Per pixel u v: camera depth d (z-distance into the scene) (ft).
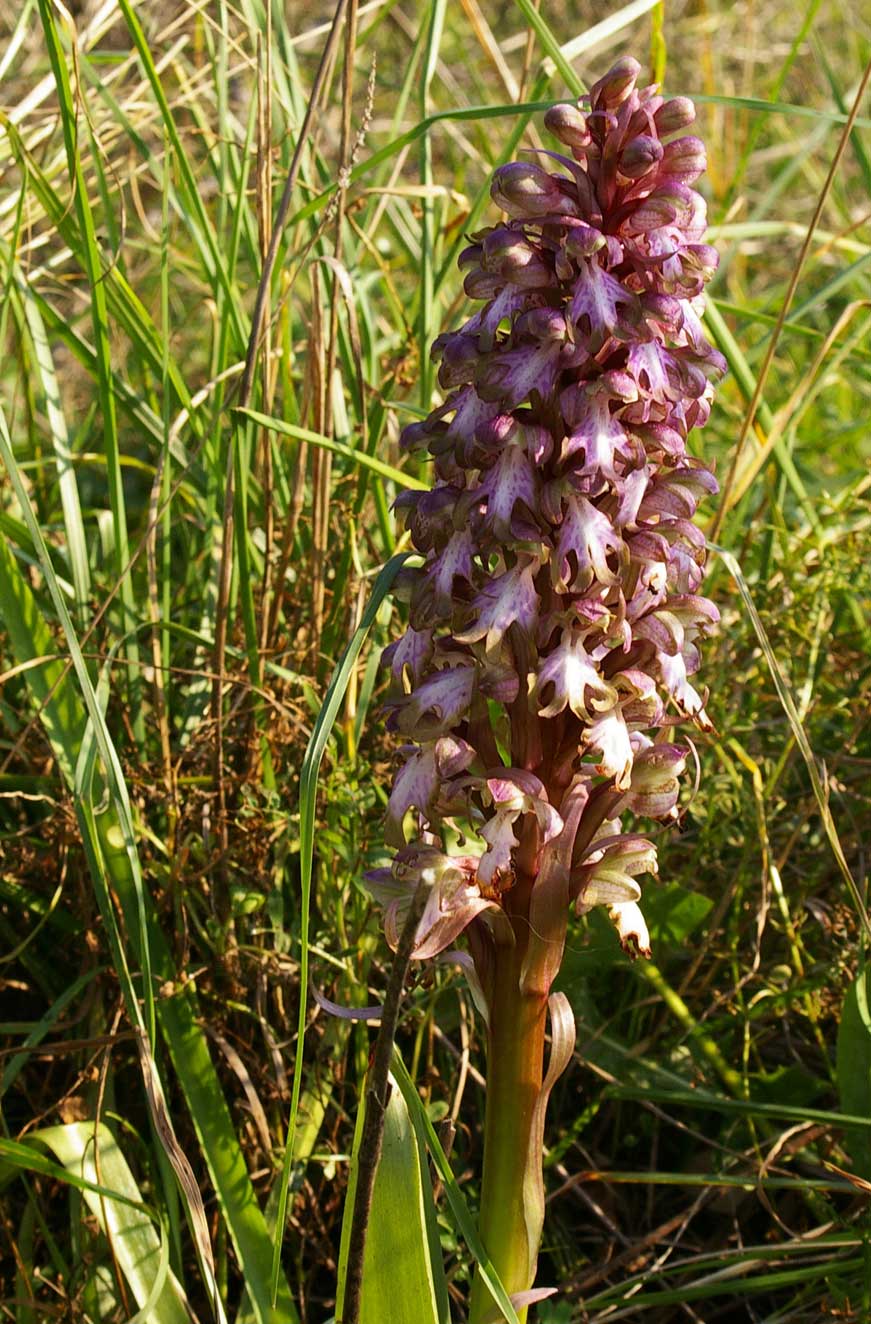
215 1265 1.55
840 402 3.20
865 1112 1.58
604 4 4.25
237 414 1.50
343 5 1.35
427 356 1.88
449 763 1.13
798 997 1.78
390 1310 1.14
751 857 1.88
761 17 4.38
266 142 1.62
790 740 1.83
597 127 1.06
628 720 1.17
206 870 1.61
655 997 1.73
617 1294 1.55
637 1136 1.76
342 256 2.05
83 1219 1.44
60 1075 1.66
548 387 1.05
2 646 1.88
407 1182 1.13
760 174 3.81
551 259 1.07
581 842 1.18
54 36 1.47
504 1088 1.18
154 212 2.98
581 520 1.06
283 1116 1.61
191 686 1.89
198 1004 1.63
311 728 1.78
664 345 1.09
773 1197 1.70
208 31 2.09
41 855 1.70
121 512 1.69
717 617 1.14
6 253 1.86
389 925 1.16
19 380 2.23
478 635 1.08
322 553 1.76
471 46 4.02
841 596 2.13
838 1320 1.46
